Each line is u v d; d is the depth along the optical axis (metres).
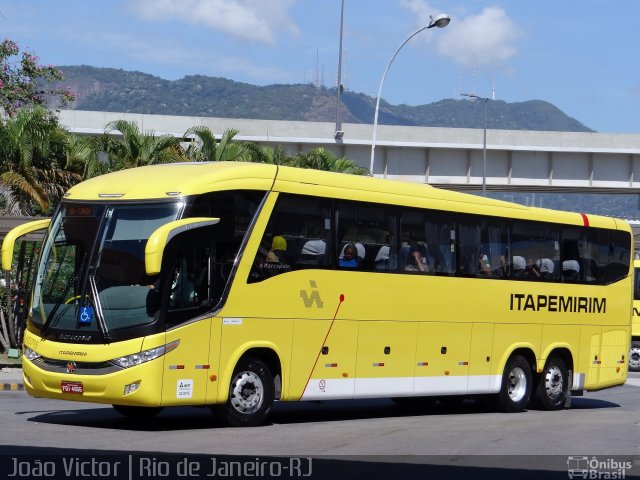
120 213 15.72
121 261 15.41
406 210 19.39
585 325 23.83
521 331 22.08
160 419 17.73
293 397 17.19
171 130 60.78
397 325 19.08
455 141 63.41
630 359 37.59
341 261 18.02
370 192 18.67
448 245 20.33
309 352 17.41
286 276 17.02
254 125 61.75
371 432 16.34
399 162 63.28
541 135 64.50
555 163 65.00
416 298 19.48
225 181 16.19
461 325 20.53
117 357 15.05
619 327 24.91
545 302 22.69
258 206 16.64
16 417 17.20
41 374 15.55
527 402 22.39
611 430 18.19
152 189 15.81
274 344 16.81
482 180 64.38
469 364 20.75
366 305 18.47
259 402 16.64
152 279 15.26
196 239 15.70
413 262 19.48
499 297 21.47
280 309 16.91
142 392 15.01
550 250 22.94
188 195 15.64
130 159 44.34
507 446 15.13
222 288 16.03
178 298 15.46
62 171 37.19
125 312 15.21
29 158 36.03
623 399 28.69
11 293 28.53
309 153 54.69
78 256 15.77
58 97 42.97
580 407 24.98
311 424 17.56
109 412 18.53
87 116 59.47
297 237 17.27
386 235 18.95
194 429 15.88
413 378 19.44
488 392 21.25
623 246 25.08
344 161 55.16
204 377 15.73
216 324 15.91
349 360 18.16
